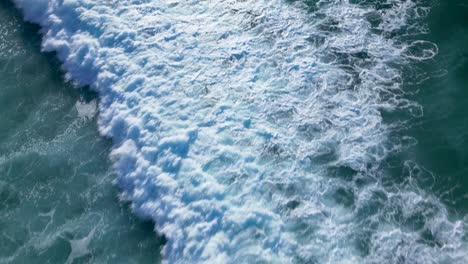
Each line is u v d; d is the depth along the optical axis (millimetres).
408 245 8711
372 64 11852
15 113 11852
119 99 11516
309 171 9867
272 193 9492
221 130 10555
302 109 10945
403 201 9367
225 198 9375
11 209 10008
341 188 9594
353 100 11102
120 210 9797
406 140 10359
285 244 8742
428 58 11883
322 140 10383
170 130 10578
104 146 10914
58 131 11375
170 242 9070
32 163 10805
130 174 10203
